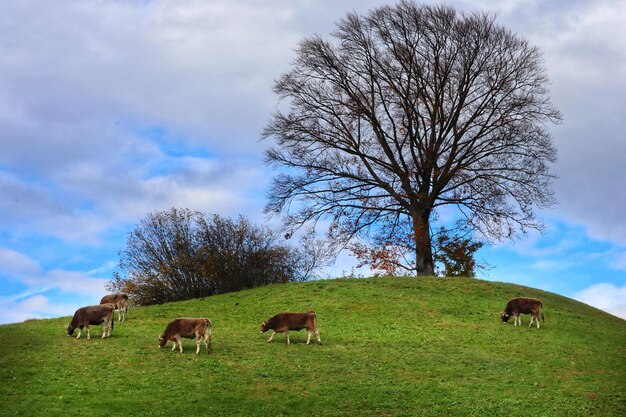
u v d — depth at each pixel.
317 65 55.16
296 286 47.31
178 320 32.25
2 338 33.66
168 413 25.17
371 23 54.03
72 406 25.39
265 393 27.39
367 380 29.06
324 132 55.41
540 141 53.41
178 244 53.28
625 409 26.53
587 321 41.00
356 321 38.59
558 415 25.78
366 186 55.78
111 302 38.53
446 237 56.75
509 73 53.19
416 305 41.81
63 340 33.41
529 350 34.00
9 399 25.75
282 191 57.12
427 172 54.47
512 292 46.12
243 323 38.62
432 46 53.00
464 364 31.52
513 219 54.56
